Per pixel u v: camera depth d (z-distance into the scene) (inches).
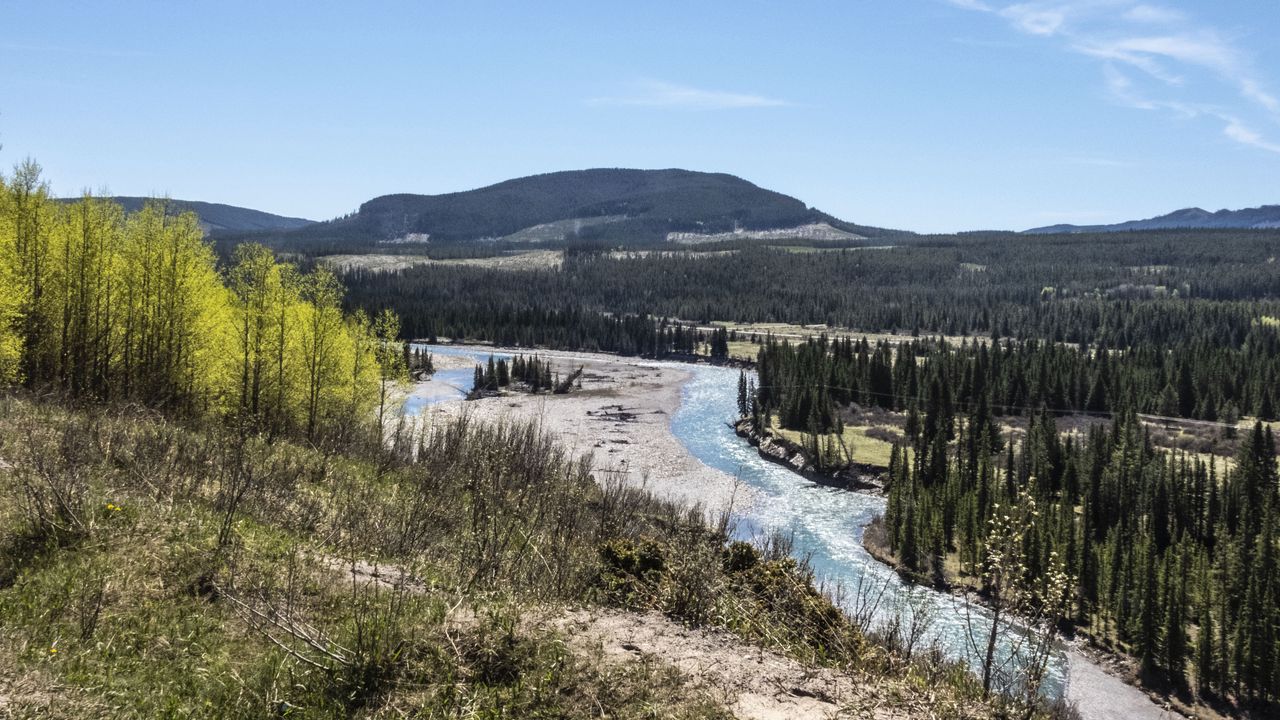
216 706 343.0
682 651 401.7
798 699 354.9
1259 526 2411.4
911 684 378.3
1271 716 1549.0
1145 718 1472.7
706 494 2726.4
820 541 2261.3
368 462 1234.0
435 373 5890.8
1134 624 1706.4
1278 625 1603.1
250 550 537.0
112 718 325.7
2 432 777.6
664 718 323.0
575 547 617.0
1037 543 1732.3
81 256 1621.6
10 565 474.3
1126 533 2347.4
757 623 474.0
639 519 925.2
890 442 3811.5
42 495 546.6
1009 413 4835.1
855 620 510.6
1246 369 5036.9
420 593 482.0
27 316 1524.4
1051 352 5644.7
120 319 1685.5
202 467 763.4
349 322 2127.2
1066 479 2915.8
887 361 5310.0
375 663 357.7
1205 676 1614.2
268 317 1732.3
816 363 5305.1
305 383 1831.9
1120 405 4726.9
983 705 351.9
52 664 363.6
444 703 334.6
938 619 1106.7
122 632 408.5
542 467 1097.4
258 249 1747.0
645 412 4493.1
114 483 652.7
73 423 854.5
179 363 1712.6
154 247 1680.6
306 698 343.9
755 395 4729.3
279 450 1091.3
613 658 374.0
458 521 754.2
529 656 366.6
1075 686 1566.2
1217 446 3873.0
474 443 1428.4
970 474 2859.3
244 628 423.5
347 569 539.5
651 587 521.3
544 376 5482.3
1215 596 1900.8
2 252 1403.8
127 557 495.8
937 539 2036.2
